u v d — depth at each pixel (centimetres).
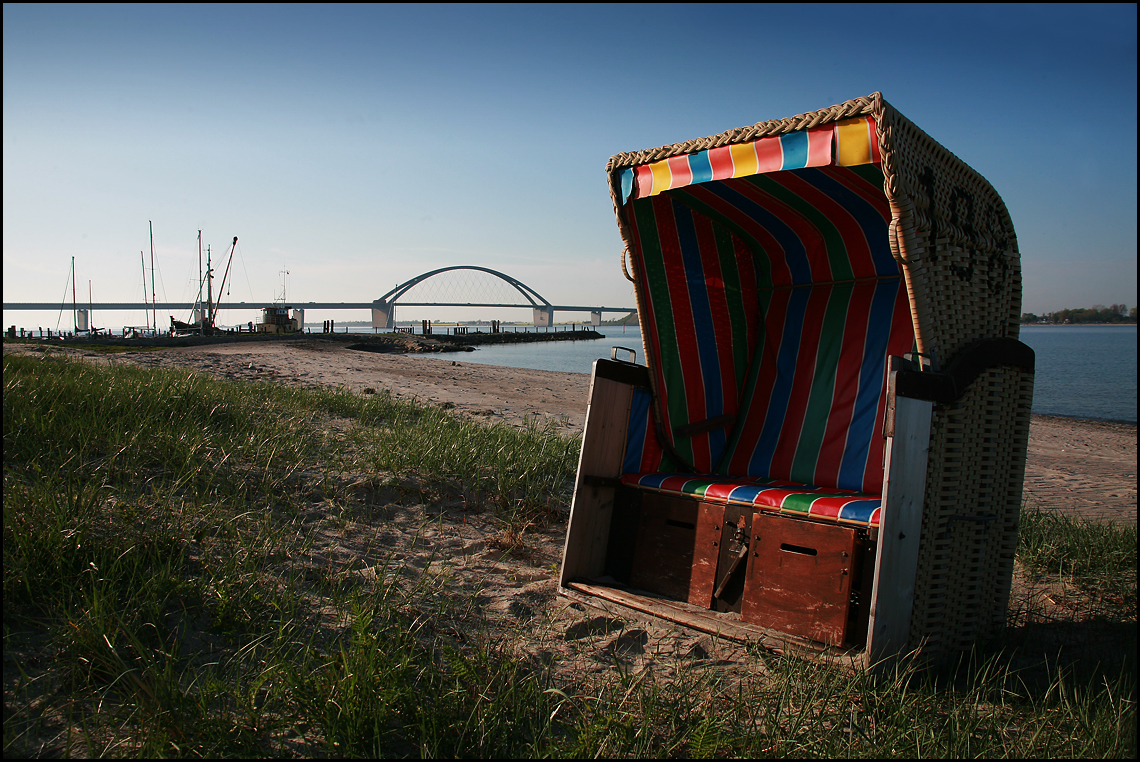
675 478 323
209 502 342
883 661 230
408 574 314
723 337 392
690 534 305
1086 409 1888
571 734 196
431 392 1109
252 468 406
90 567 242
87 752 172
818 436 363
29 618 219
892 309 360
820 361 378
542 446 567
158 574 249
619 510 331
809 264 393
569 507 449
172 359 1333
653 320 349
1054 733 205
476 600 297
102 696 192
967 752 192
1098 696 222
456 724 191
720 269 391
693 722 205
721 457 388
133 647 210
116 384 544
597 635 274
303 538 331
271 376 1117
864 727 207
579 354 4203
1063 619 323
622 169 318
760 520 277
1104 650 282
